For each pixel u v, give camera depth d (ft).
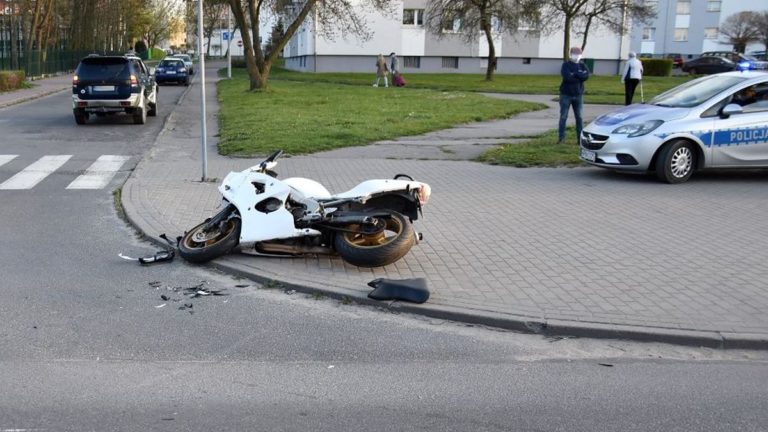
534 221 27.96
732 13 253.65
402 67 178.40
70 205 31.42
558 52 183.42
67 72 171.42
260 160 43.39
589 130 37.96
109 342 16.43
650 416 13.08
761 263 22.22
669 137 35.29
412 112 72.74
